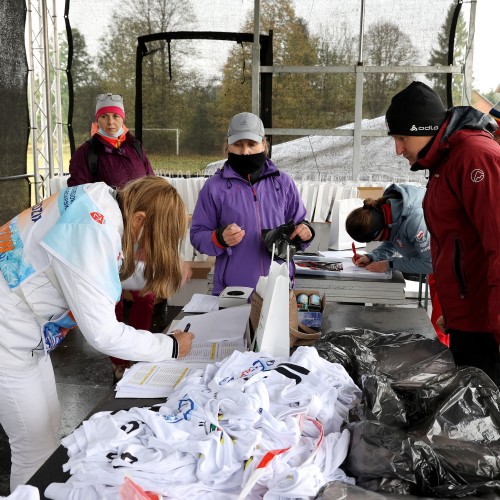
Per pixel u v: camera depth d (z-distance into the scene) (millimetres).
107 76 6266
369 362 1439
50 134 6363
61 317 1611
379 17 5953
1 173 5359
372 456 997
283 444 1055
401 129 1842
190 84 6254
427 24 5926
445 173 1794
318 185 5141
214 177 2666
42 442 1750
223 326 1895
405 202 2561
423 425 1085
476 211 1662
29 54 5992
